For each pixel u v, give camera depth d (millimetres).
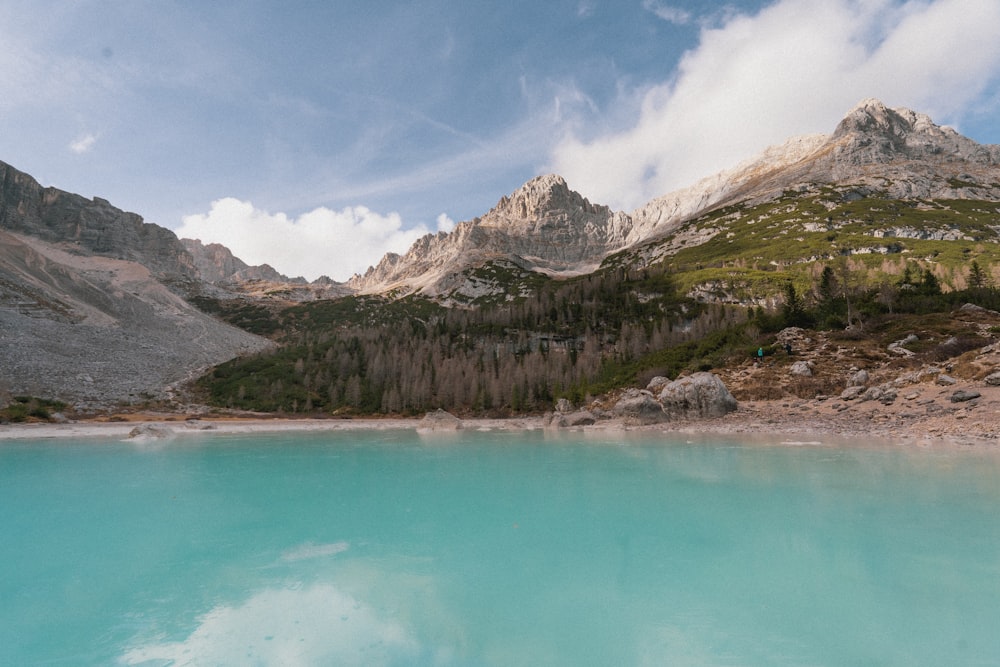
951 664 8383
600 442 44125
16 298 158000
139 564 14398
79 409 94062
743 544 14609
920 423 37594
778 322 85500
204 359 176250
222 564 14344
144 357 156125
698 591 11734
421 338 166375
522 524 17859
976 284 102750
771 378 61500
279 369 136500
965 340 55281
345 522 18672
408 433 66312
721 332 91312
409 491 24219
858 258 163125
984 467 23797
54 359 126562
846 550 13641
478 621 10602
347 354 141125
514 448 42094
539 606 11266
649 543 15242
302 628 10453
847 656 8742
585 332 161000
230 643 9844
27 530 17875
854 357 61344
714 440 40594
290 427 79812
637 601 11320
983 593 10922
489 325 177375
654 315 161875
